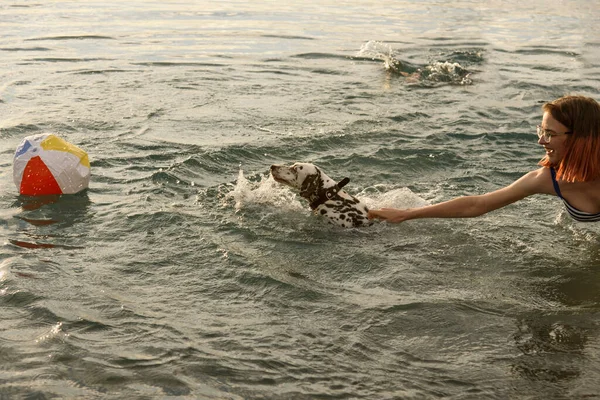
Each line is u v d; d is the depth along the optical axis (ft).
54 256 17.12
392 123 30.27
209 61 41.81
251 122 29.94
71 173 21.65
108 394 11.48
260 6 65.92
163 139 27.25
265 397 11.53
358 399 11.54
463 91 36.45
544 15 64.54
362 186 23.22
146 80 36.86
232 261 17.19
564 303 15.31
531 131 29.45
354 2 70.85
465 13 65.16
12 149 25.59
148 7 63.26
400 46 47.80
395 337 13.71
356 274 16.81
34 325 13.70
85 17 56.54
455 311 14.87
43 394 11.43
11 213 20.01
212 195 21.91
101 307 14.56
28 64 39.45
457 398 11.62
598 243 18.71
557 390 11.87
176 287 15.70
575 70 41.68
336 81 37.96
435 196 22.38
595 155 15.74
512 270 17.11
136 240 18.33
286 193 22.22
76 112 30.50
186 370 12.25
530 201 21.88
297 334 13.70
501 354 13.10
